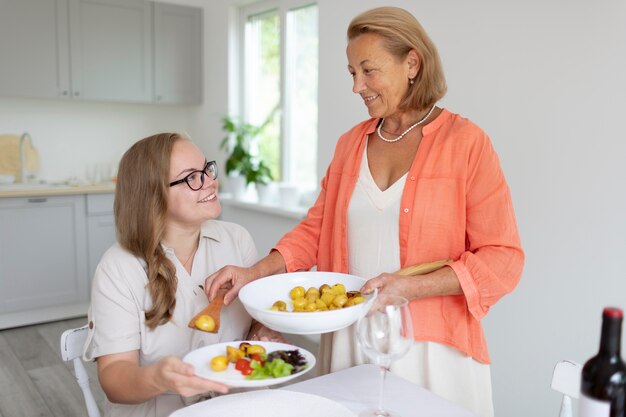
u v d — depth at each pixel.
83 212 3.85
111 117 4.44
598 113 1.90
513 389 2.27
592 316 1.98
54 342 3.48
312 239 1.58
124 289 1.30
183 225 1.41
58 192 3.72
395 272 1.30
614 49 1.84
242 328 1.47
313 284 1.32
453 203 1.30
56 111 4.19
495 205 1.26
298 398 1.05
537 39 2.06
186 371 0.93
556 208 2.06
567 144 2.00
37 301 3.74
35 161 4.09
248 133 3.84
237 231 1.60
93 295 1.30
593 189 1.94
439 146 1.32
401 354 0.95
